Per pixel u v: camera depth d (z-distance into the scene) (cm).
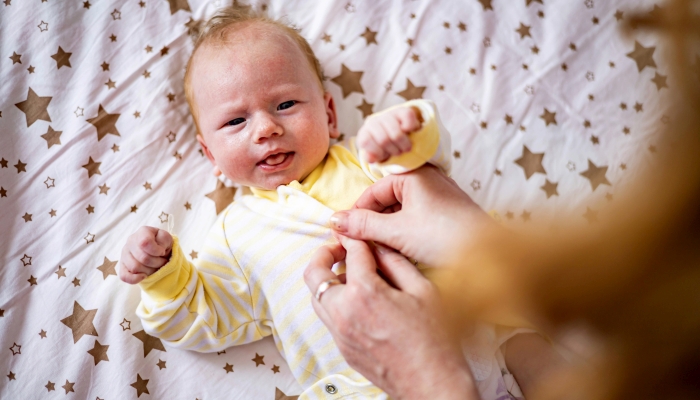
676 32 33
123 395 114
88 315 118
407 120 75
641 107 142
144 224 127
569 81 143
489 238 47
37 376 114
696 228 33
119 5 134
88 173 126
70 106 129
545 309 41
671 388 37
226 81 117
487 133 138
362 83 141
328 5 143
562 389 50
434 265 79
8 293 117
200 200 131
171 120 133
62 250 121
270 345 122
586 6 146
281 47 121
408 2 145
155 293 107
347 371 107
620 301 36
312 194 119
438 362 70
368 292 73
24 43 128
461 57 143
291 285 111
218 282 116
